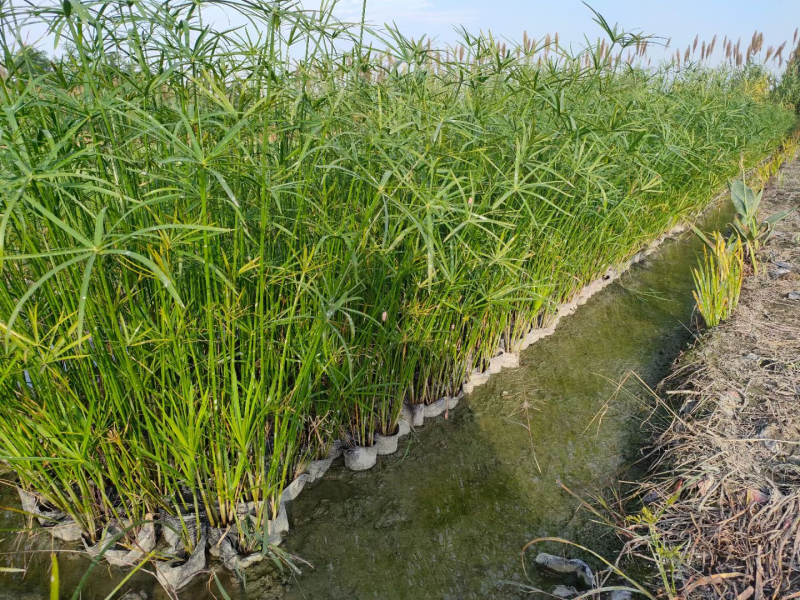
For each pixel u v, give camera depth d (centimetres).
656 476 200
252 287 166
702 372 252
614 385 271
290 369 182
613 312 353
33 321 126
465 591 163
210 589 160
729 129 467
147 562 163
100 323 139
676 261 449
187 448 149
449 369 247
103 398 157
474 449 224
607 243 346
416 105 207
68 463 140
